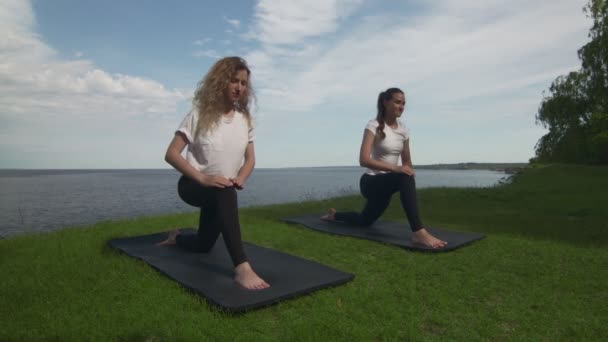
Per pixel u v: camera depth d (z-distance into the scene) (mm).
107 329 1662
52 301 2004
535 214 5871
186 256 2883
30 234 3826
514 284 2467
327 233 4016
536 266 2846
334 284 2367
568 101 22344
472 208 6711
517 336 1746
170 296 2086
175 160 2412
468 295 2258
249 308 1928
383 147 3852
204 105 2475
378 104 3887
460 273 2686
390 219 5223
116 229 4109
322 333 1685
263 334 1704
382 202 3979
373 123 3836
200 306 1975
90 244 3338
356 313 1932
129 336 1603
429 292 2289
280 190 24422
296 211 5898
